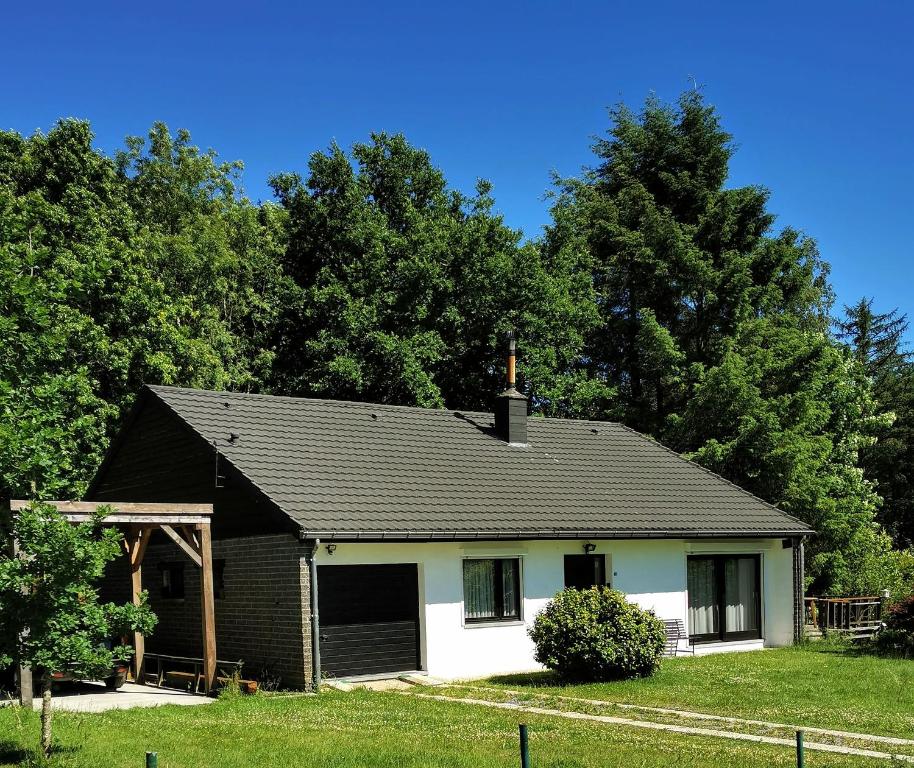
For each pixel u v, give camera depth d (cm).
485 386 3388
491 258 3356
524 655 1878
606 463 2386
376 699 1455
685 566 2173
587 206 4044
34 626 937
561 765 985
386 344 3106
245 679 1659
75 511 1446
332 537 1564
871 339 5372
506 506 1927
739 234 3828
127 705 1419
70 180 3262
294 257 3919
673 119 4128
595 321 3572
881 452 4619
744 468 2922
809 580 2850
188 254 3266
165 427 1995
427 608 1762
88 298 2742
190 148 4009
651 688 1538
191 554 1573
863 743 1107
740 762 1000
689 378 3472
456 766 990
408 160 4047
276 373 3594
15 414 1299
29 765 964
